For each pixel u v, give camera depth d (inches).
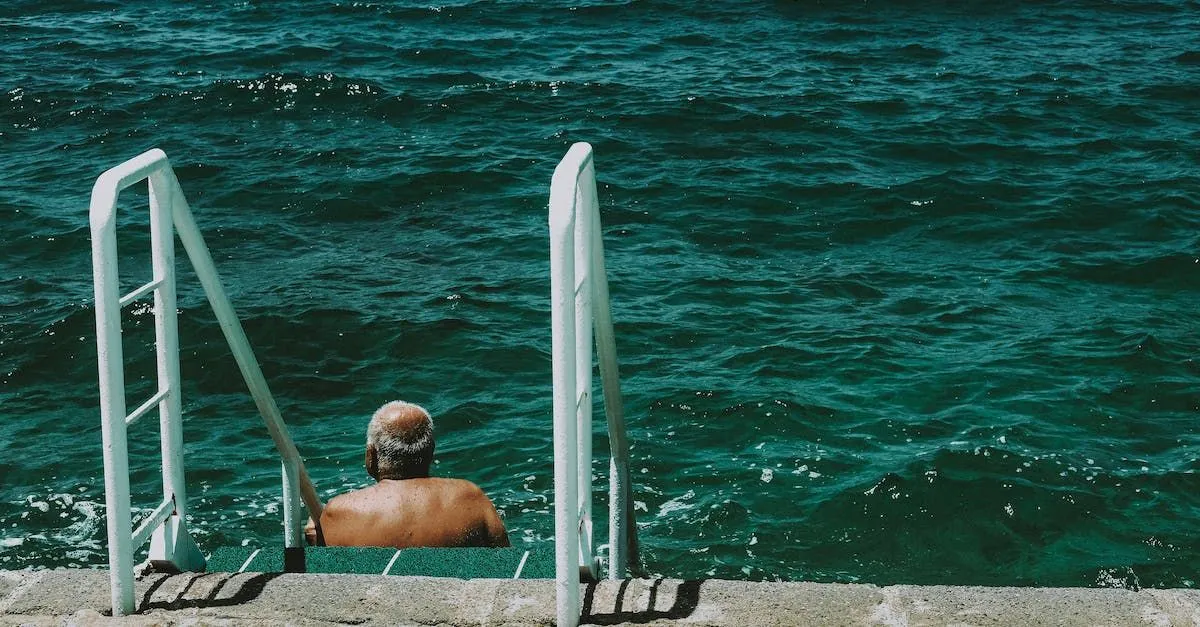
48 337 465.1
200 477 358.6
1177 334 464.8
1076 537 322.3
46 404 413.4
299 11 1165.7
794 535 323.6
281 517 335.3
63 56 986.7
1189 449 367.9
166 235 148.7
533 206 649.6
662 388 415.2
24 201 647.8
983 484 344.2
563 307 124.3
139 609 139.8
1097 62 956.6
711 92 864.3
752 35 1061.8
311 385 430.9
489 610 137.4
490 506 178.9
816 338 462.6
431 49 1004.6
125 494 136.6
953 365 432.8
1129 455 364.2
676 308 498.9
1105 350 446.3
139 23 1120.8
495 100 853.2
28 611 140.6
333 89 872.9
